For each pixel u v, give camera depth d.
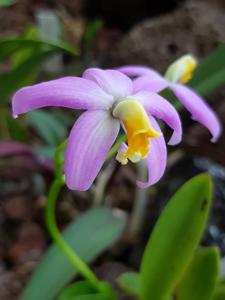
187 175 0.16
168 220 0.10
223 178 0.16
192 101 0.09
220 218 0.15
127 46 0.19
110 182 0.15
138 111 0.08
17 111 0.07
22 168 0.16
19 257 0.15
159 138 0.08
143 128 0.08
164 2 0.28
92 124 0.08
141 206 0.15
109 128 0.08
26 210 0.16
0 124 0.17
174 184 0.16
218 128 0.09
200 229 0.10
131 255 0.15
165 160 0.08
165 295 0.10
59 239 0.11
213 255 0.10
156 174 0.08
